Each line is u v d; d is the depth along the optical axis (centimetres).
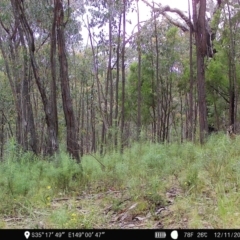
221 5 2017
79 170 820
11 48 2116
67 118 994
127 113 2969
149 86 2788
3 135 3294
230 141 860
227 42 2028
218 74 2080
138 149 1012
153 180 618
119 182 731
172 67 2714
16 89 2259
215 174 618
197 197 539
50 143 1152
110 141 1141
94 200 645
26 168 854
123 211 550
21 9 1178
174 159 801
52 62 1173
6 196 654
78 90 3309
